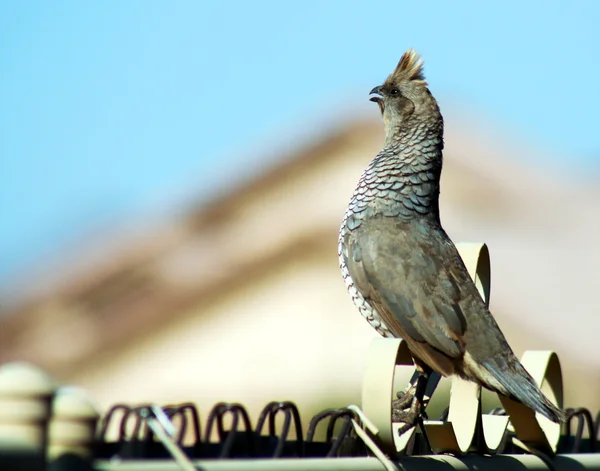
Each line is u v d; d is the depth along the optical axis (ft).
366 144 73.31
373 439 13.83
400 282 21.22
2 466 8.81
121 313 59.93
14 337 62.39
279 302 53.67
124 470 10.04
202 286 58.23
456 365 20.29
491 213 70.59
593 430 19.72
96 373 55.77
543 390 19.44
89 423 9.52
